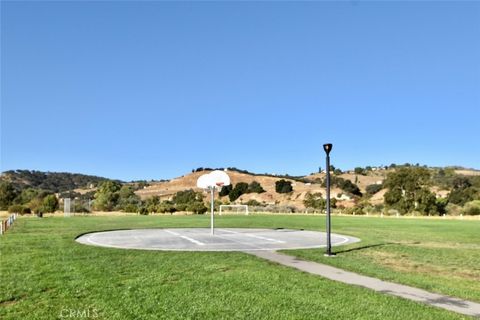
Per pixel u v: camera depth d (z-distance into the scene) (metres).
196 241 20.78
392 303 8.12
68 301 8.23
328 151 15.65
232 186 125.06
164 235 24.59
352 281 10.30
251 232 27.16
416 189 69.19
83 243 19.52
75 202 71.12
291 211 78.06
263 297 8.52
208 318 7.18
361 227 33.22
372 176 152.00
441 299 8.59
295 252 15.77
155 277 10.58
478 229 31.39
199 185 29.75
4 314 7.39
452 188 98.69
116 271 11.48
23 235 23.56
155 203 75.25
